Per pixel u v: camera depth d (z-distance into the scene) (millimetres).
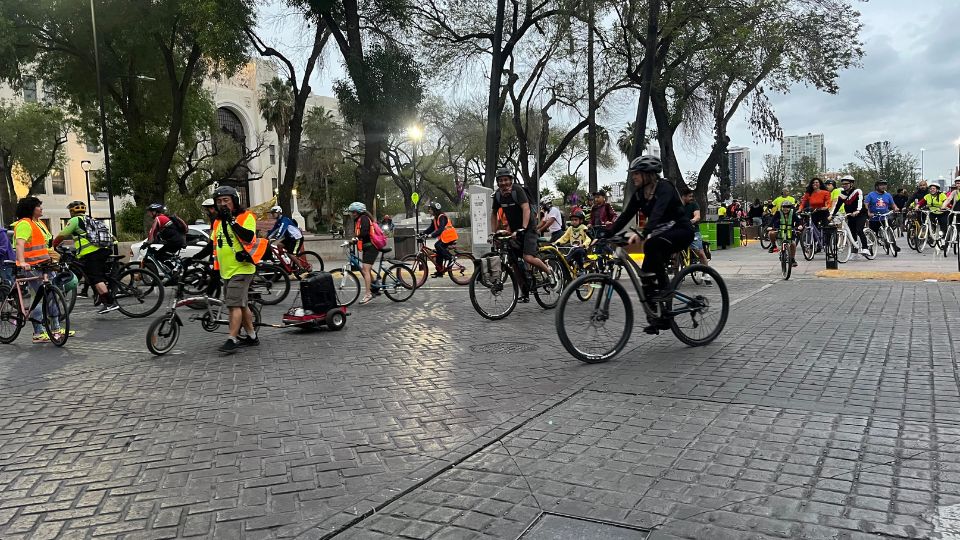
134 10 20781
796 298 8539
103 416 4680
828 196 14156
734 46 19562
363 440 3881
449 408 4438
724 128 26281
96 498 3217
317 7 20438
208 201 10422
